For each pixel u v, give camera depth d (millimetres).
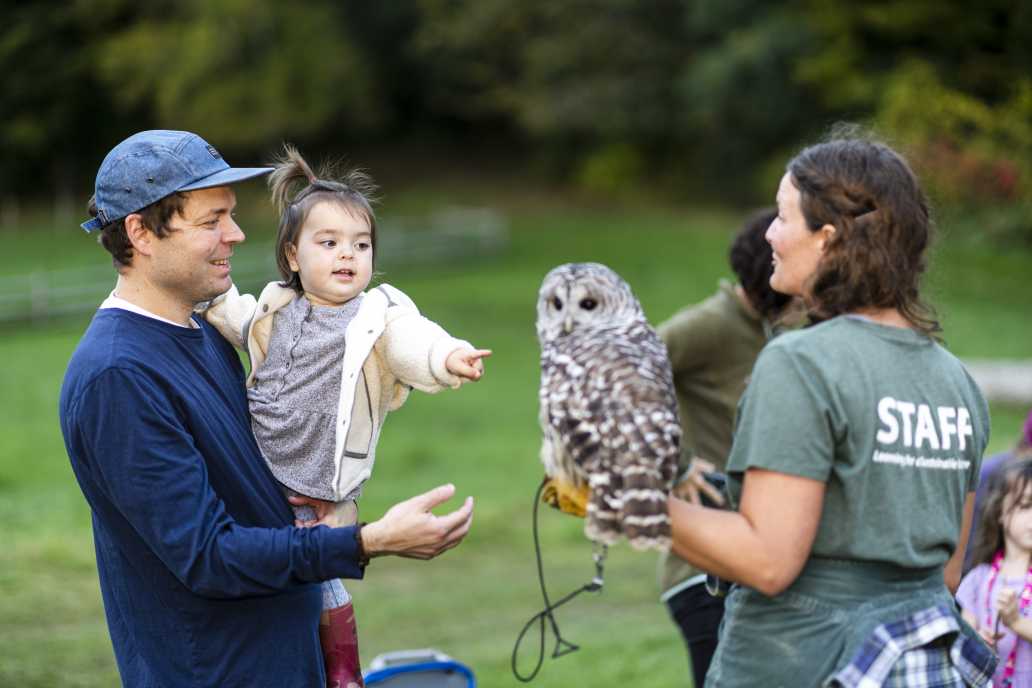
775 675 2791
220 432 3045
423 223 35969
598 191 41281
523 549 10141
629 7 37156
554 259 32500
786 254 2898
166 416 2902
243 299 3369
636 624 7809
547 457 2816
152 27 38812
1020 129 26469
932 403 2791
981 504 4461
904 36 32562
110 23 41094
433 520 2844
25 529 9656
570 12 37906
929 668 2727
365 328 3107
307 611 3156
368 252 3266
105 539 3031
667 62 37594
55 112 40688
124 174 2967
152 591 3002
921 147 26281
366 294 3211
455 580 9078
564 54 38031
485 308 26125
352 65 39969
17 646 6562
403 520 2832
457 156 45156
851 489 2709
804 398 2697
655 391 2641
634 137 40250
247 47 38281
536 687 6348
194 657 3008
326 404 3137
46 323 23562
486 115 44688
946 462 2799
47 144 41406
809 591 2770
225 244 3057
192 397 3008
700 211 38406
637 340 2754
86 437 2887
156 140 3021
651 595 8719
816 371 2717
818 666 2732
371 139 45500
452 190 42375
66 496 11039
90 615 7324
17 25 40250
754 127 35844
